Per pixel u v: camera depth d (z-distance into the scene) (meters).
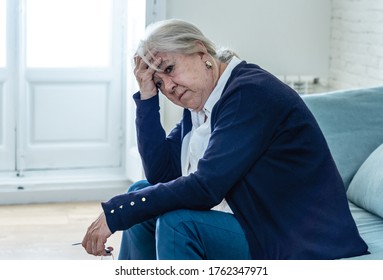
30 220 3.87
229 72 2.14
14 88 4.22
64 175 4.38
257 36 4.38
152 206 1.98
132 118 4.21
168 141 2.38
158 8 4.00
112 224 2.00
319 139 2.08
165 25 2.09
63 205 4.18
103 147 4.44
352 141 2.67
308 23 4.44
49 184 4.21
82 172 4.42
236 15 4.31
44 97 4.31
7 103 4.23
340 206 2.07
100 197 4.32
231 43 4.34
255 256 2.02
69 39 4.33
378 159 2.54
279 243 2.01
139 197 2.00
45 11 4.26
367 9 3.97
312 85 4.52
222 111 2.06
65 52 4.34
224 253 2.01
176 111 4.27
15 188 4.16
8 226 3.75
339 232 2.03
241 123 2.01
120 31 4.35
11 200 4.17
